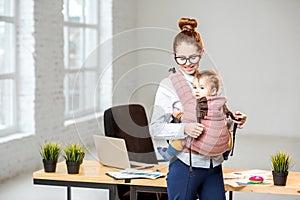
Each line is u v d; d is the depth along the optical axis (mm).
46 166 3740
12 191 5664
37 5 6867
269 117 10055
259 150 8422
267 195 5477
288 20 9898
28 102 6879
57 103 7523
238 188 3387
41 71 7027
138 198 3844
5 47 6574
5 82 6582
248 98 10102
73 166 3654
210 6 10172
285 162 3406
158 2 10453
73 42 8297
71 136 7961
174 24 10414
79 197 5355
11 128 6727
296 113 9969
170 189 3072
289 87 9961
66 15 8078
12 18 6703
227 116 3178
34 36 6816
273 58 9992
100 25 9172
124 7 9844
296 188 3346
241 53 10094
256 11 9992
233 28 10102
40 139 7066
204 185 3117
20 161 6582
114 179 3512
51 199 5336
